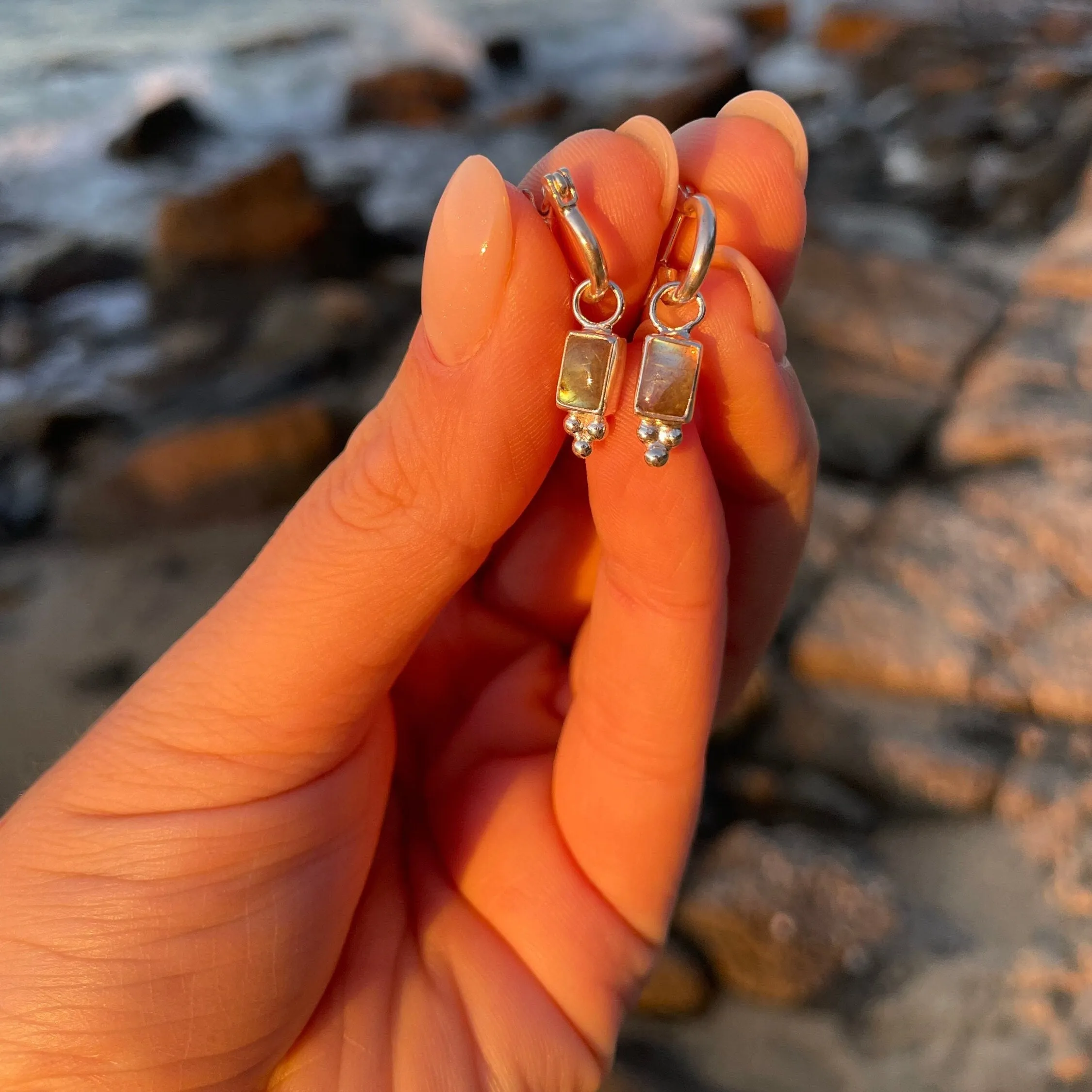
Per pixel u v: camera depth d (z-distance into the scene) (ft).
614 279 0.35
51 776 0.37
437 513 0.35
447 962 0.41
